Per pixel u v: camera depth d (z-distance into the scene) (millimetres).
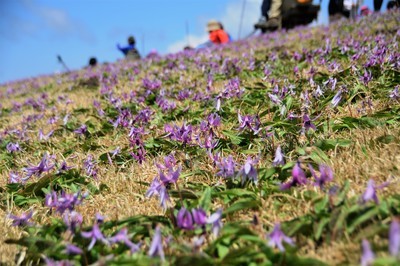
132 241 2928
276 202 3146
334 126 4340
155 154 4797
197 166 4180
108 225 3133
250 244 2652
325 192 3098
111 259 2596
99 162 4809
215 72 9094
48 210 3717
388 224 2525
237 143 4457
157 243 2189
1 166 5547
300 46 11227
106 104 8297
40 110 9570
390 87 5324
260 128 4109
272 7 21219
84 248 2838
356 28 12781
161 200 2979
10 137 6910
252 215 3141
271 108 5379
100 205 3844
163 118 6316
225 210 3227
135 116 6000
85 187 4215
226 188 3576
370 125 4246
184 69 10758
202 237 2531
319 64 7543
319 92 5086
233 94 6191
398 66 5727
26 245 2986
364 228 2566
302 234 2709
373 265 1851
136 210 3543
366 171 3291
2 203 4266
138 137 4754
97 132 6066
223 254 2576
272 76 7672
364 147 3705
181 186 3707
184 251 2586
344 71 6133
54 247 2873
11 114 10195
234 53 12828
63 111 8492
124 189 4102
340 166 3480
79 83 12625
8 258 3080
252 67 8625
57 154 5520
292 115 4562
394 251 1641
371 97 5082
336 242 2523
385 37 9070
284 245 2469
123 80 11383
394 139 3707
